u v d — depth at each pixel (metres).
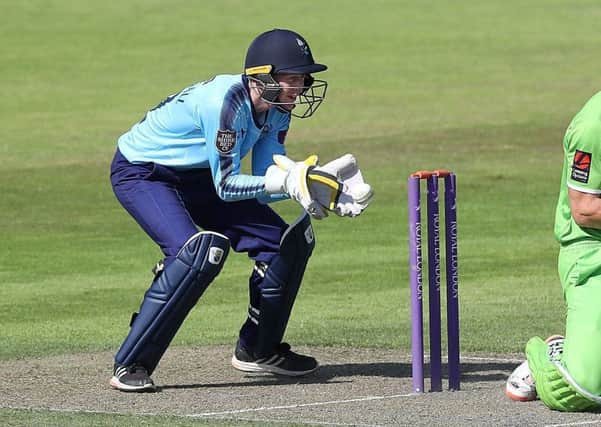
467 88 105.88
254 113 27.69
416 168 72.38
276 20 145.38
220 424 23.47
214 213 28.95
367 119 91.06
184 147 27.84
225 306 40.25
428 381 28.41
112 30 138.50
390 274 45.56
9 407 25.66
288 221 57.53
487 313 37.69
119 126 89.50
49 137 85.06
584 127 24.09
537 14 149.25
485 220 57.38
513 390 25.75
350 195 25.64
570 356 24.23
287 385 28.22
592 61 119.62
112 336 35.28
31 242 53.69
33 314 39.06
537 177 69.00
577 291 24.67
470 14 149.50
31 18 145.50
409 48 128.12
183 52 125.38
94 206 62.56
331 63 119.75
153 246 52.66
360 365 30.70
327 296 41.44
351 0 159.50
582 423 23.53
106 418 24.23
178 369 30.34
